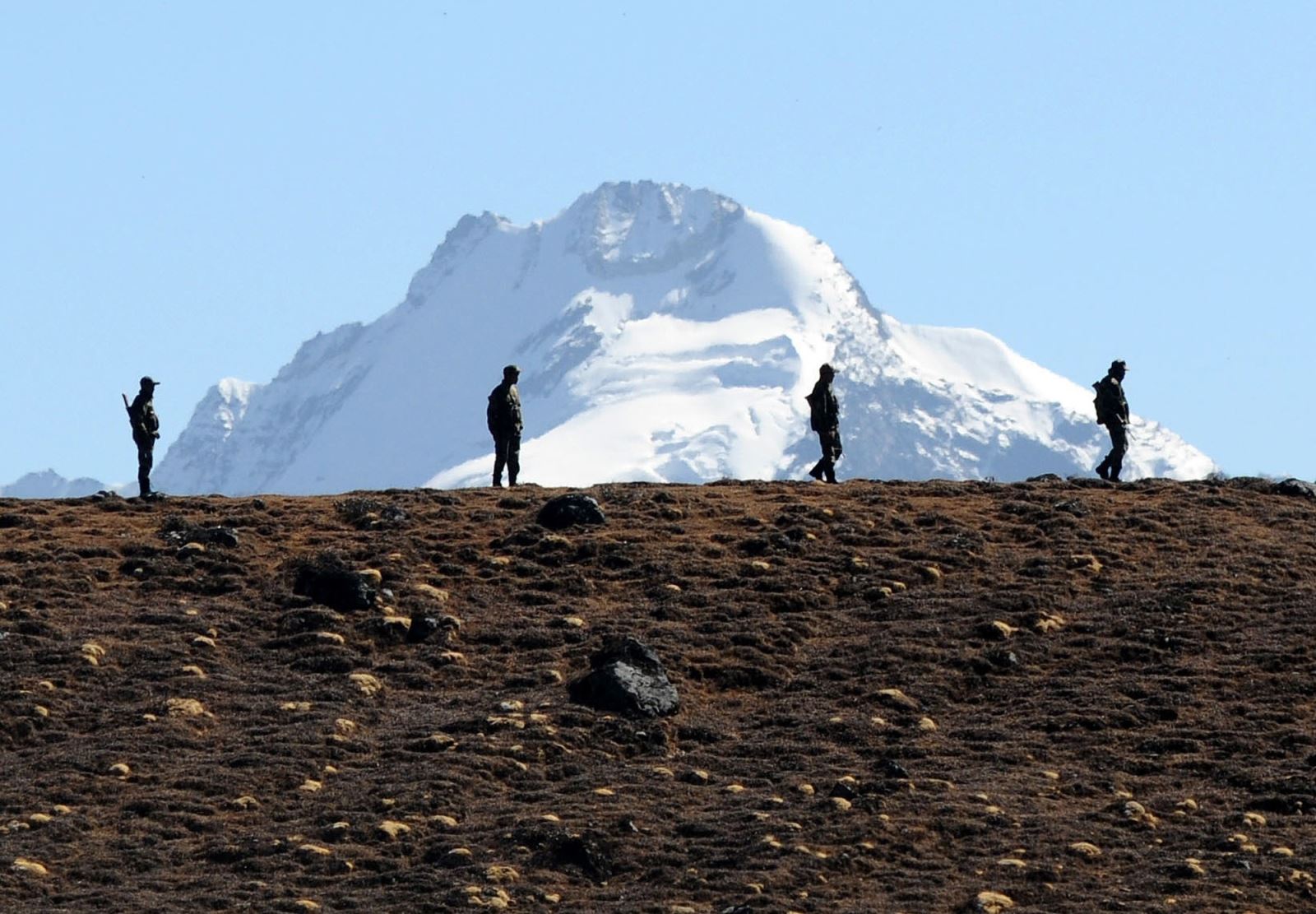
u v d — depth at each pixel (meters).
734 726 148.12
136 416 198.62
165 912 114.62
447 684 152.75
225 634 159.25
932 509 193.75
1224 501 198.88
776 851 124.88
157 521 185.38
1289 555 181.38
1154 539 185.88
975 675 156.38
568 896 120.00
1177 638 161.75
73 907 115.25
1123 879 123.38
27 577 168.12
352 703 148.00
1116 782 138.88
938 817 131.38
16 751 138.12
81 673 149.50
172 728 141.50
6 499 197.00
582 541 179.12
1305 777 138.12
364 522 184.62
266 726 143.25
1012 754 142.88
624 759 141.75
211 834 127.00
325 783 134.75
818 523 185.75
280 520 186.12
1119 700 151.38
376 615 162.50
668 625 161.88
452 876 120.81
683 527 186.00
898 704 150.25
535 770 138.00
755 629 162.38
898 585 172.12
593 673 150.12
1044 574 175.25
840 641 162.25
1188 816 133.25
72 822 126.75
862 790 135.25
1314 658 157.50
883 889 121.44
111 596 166.00
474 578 172.00
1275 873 123.62
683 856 125.31
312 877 120.88
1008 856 125.94
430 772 135.38
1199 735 145.75
